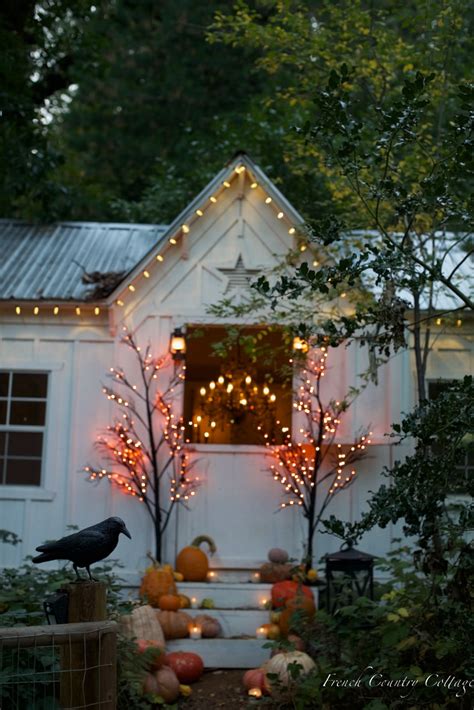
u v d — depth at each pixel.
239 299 10.16
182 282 10.25
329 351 10.09
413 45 9.29
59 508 10.05
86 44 15.46
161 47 19.78
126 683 6.63
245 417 11.52
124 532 4.88
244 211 10.30
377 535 9.91
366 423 9.94
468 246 9.72
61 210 13.47
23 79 13.88
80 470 10.11
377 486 9.94
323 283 5.48
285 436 10.22
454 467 5.36
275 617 8.78
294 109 15.04
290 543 9.88
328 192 13.84
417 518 5.25
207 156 17.05
